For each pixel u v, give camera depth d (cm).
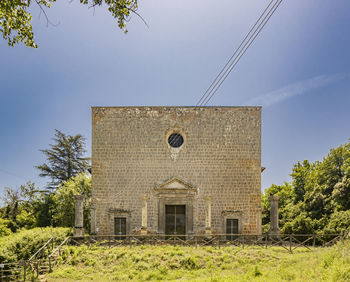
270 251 1741
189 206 2228
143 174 2281
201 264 1579
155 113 2345
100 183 2267
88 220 3088
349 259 1234
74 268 1562
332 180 3591
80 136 4534
